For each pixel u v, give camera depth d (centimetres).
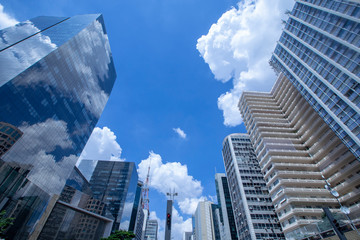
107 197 12588
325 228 2850
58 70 7025
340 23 5003
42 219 6166
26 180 5012
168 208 2264
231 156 9688
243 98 10044
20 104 5328
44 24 8644
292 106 7894
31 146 5784
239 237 7906
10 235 4512
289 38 7425
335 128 5166
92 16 10306
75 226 7550
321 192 5653
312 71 5953
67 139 7850
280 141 7400
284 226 5822
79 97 8650
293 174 6219
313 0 6138
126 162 14900
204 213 16838
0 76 4931
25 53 6022
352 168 5128
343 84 4831
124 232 4459
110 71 12431
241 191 7938
